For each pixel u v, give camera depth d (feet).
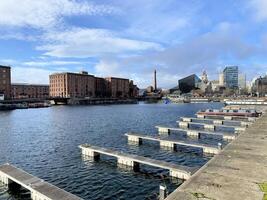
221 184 27.96
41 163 93.66
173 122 226.38
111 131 173.17
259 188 26.78
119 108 448.24
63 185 71.97
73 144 128.77
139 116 287.07
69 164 91.71
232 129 173.27
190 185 27.71
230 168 33.94
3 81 491.31
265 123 91.35
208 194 25.20
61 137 150.00
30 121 237.04
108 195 65.00
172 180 73.51
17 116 289.74
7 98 498.69
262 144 51.08
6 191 64.80
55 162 94.63
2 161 96.58
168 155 105.09
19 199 60.59
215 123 195.72
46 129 183.62
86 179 76.43
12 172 68.90
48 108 443.32
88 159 97.76
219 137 144.66
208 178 29.94
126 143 130.62
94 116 288.30
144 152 110.83
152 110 389.39
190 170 72.28
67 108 444.96
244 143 52.26
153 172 81.10
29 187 58.54
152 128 188.34
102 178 76.95
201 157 101.09
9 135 157.69
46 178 77.61
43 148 119.24
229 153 42.91
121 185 71.31
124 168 85.81
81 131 173.37
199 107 464.24
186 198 24.26
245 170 33.09
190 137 147.33
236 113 235.20
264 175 31.04
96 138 146.10
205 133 146.00
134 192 66.49
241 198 24.25
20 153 109.40
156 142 131.75
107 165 89.61
